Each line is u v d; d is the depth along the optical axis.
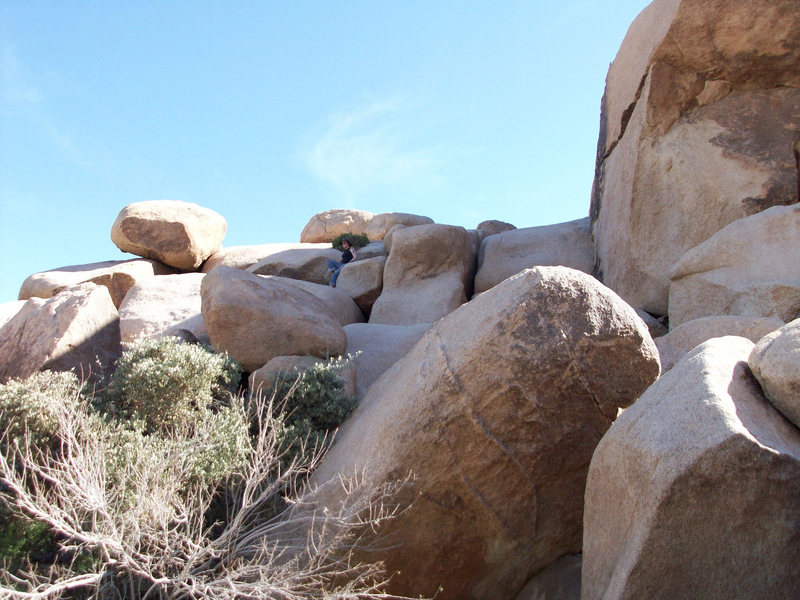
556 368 5.22
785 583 3.68
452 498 5.54
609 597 3.85
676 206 10.34
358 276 14.17
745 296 7.86
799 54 10.00
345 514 5.53
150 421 7.06
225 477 6.00
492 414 5.37
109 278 15.21
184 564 4.93
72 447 6.00
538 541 5.59
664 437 3.92
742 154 10.08
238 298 8.55
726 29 9.94
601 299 5.32
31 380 6.75
